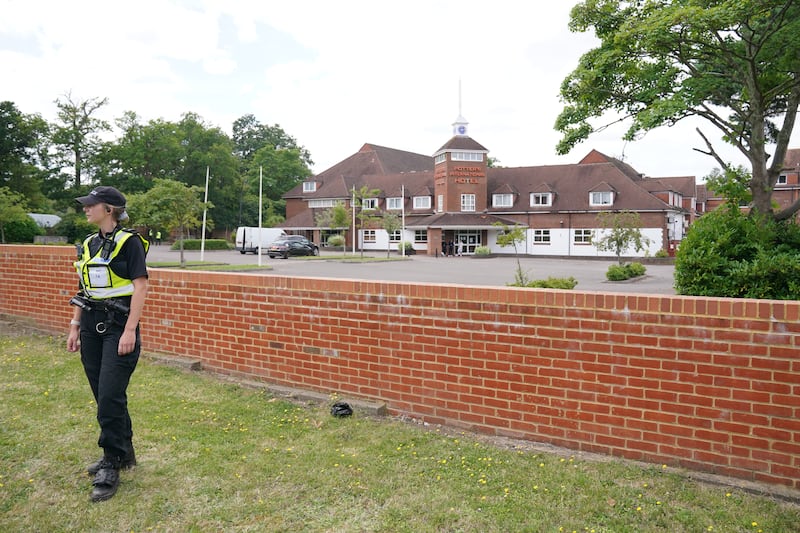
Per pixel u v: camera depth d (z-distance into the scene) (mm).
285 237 40406
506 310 4453
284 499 3479
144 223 28656
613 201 45312
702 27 8055
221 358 6395
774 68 9062
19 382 5871
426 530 3123
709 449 3711
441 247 47031
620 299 3980
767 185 9008
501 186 50031
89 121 59688
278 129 88750
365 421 4859
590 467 3871
